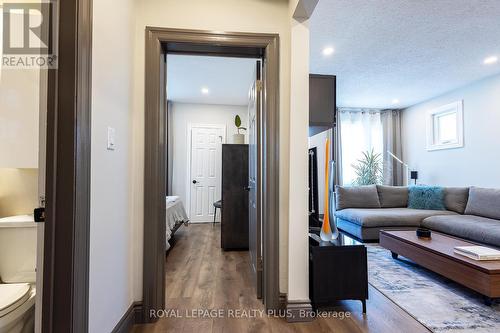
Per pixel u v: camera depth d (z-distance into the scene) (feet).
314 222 7.64
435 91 15.30
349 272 5.99
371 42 9.67
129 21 5.36
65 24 3.41
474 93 13.98
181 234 13.85
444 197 13.46
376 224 12.17
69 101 3.37
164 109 6.14
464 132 14.56
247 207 11.17
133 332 5.20
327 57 10.91
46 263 3.31
